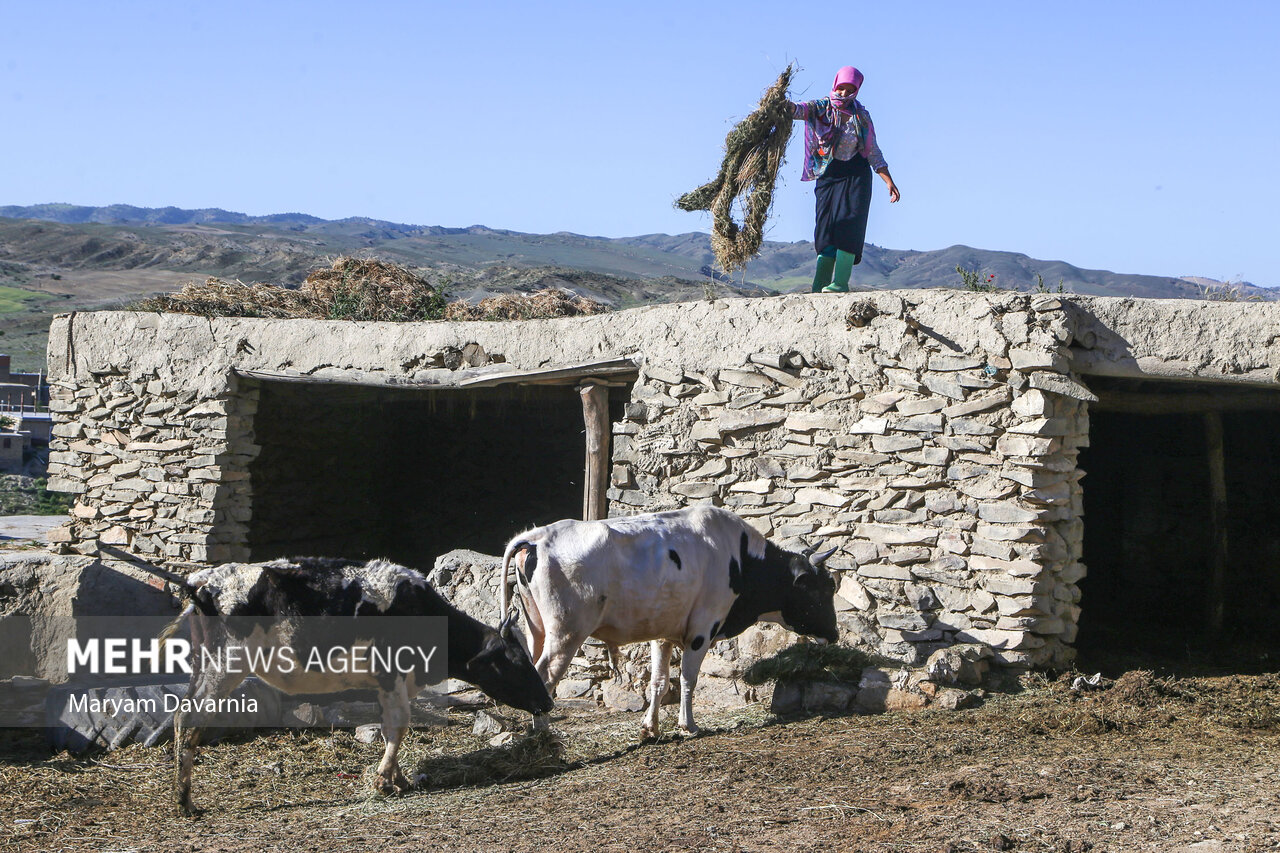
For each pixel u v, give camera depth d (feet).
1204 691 26.53
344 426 48.11
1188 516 39.81
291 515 44.73
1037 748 21.89
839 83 30.94
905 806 18.31
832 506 28.81
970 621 27.14
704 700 28.55
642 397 31.24
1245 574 38.55
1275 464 38.40
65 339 40.04
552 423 50.14
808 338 29.19
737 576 25.82
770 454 29.68
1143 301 26.84
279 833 19.35
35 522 54.13
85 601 30.04
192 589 20.80
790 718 25.77
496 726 26.89
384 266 47.37
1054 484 26.86
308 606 21.21
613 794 20.33
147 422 38.65
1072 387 26.16
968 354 27.20
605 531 24.23
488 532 51.19
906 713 25.07
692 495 30.58
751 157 31.01
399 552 52.08
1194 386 31.58
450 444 51.90
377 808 20.83
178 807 20.84
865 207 31.19
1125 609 40.63
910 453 27.91
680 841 17.13
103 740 25.14
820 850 16.30
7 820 20.20
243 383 38.29
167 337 38.40
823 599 26.61
